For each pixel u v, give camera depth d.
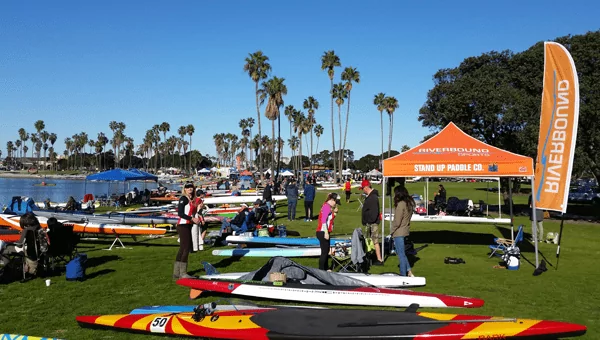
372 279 8.64
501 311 7.14
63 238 9.53
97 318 6.45
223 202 24.97
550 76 10.09
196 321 6.23
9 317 6.77
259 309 6.67
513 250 10.46
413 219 12.94
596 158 24.77
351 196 39.19
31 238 8.96
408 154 11.59
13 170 159.00
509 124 27.33
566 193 9.76
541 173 10.33
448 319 6.10
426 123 34.25
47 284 8.60
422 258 11.73
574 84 9.58
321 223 9.23
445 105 28.95
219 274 8.83
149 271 9.95
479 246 13.74
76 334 6.13
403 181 13.76
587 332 6.17
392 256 12.00
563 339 5.88
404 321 6.04
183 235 8.89
